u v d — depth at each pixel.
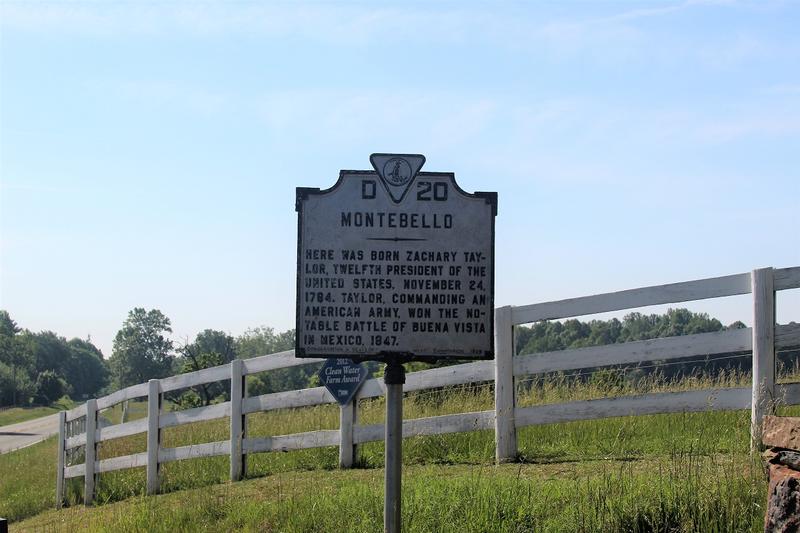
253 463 13.36
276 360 12.62
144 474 14.49
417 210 7.03
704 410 10.06
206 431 18.08
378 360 6.97
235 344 121.31
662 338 10.28
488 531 7.47
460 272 7.01
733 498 7.28
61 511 14.22
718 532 7.09
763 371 9.64
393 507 6.84
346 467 11.96
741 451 9.04
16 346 151.75
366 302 7.00
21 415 106.19
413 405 14.18
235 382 12.88
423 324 6.98
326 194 7.03
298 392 12.41
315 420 15.23
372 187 7.04
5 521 7.61
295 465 12.64
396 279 7.00
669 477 8.06
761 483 7.49
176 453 13.48
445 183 7.04
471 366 11.30
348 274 7.00
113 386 152.75
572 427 11.63
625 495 7.68
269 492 10.61
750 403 9.84
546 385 13.91
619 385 13.15
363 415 14.77
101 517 11.16
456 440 11.78
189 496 11.00
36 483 19.77
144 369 144.88
